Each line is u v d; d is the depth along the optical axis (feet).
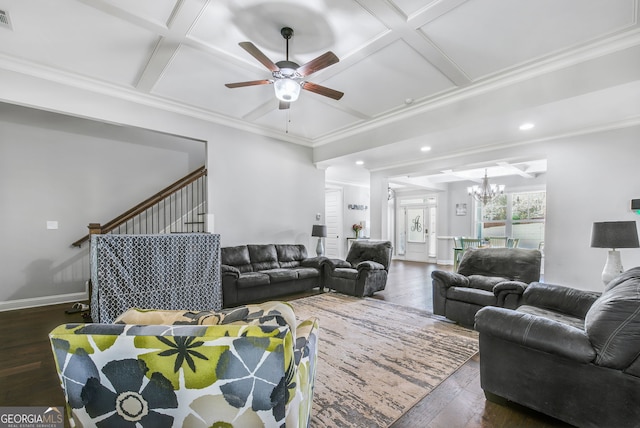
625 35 8.61
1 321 11.81
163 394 2.97
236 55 10.22
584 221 13.87
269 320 3.57
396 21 8.25
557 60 9.89
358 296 15.62
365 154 18.52
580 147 13.96
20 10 8.02
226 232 16.47
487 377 6.58
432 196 31.65
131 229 16.81
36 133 14.23
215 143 16.07
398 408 6.30
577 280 14.05
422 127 14.21
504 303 10.24
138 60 10.62
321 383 7.22
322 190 21.65
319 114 15.33
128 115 13.23
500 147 16.49
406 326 11.22
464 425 5.81
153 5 7.90
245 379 2.94
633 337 4.72
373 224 23.79
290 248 18.33
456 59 10.04
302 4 7.75
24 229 13.91
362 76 11.23
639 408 4.79
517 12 7.82
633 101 10.14
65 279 14.83
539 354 5.86
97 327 3.06
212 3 7.75
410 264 29.73
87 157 15.58
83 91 12.13
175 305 11.26
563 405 5.56
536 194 25.58
